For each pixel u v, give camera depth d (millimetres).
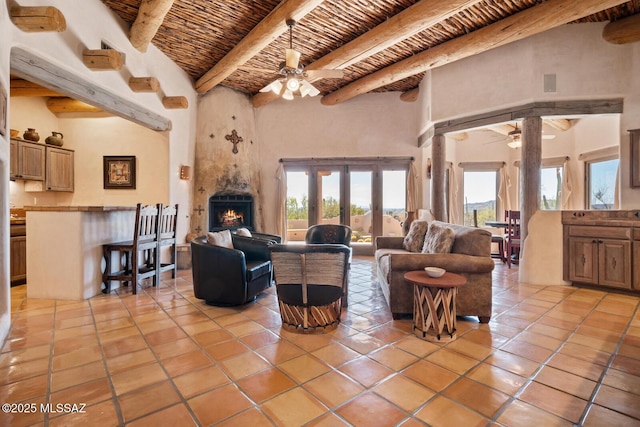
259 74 5832
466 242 3037
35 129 5195
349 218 6891
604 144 5602
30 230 3592
